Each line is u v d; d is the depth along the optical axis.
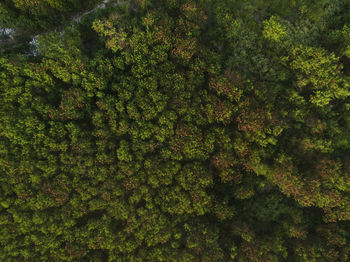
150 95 20.61
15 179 19.12
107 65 20.78
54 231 19.47
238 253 20.34
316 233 21.23
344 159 20.61
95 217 20.64
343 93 20.33
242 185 21.64
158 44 21.39
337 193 19.03
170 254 20.11
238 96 20.39
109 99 20.52
